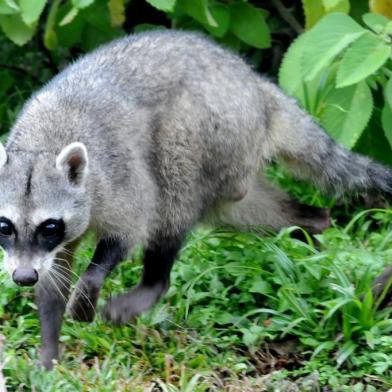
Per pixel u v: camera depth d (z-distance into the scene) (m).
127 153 9.73
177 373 9.03
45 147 9.36
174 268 10.66
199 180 10.40
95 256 9.68
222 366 9.23
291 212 11.64
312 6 11.81
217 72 10.45
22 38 12.55
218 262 10.68
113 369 8.73
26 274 8.91
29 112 9.70
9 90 14.40
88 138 9.48
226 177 10.62
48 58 14.50
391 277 9.71
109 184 9.51
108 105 9.76
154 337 9.57
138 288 10.10
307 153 11.33
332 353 9.52
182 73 10.23
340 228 12.33
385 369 9.02
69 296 9.68
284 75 11.43
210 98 10.29
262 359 9.54
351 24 10.80
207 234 11.14
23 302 10.06
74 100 9.70
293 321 9.70
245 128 10.60
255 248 10.86
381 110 11.92
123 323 9.77
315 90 11.46
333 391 8.84
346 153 11.45
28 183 9.01
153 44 10.39
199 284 10.45
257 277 10.29
